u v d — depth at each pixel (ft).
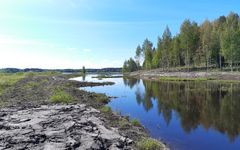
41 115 67.15
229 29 281.33
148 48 456.45
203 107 107.14
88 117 69.77
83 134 51.62
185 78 269.64
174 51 354.13
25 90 144.56
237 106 106.11
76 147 44.32
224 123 79.41
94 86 232.32
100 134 53.72
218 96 136.36
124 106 115.55
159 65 420.77
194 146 58.34
